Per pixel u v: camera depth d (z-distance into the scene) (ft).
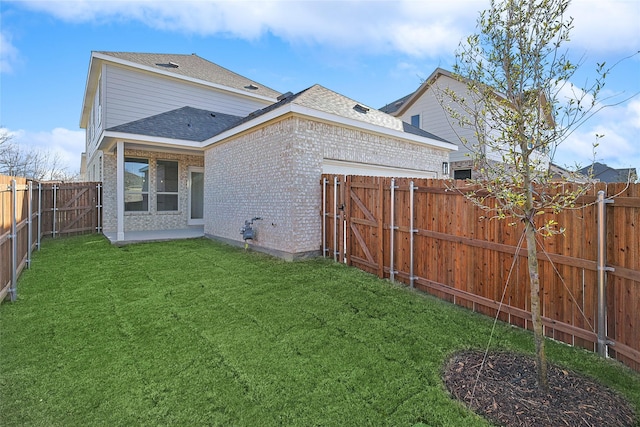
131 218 37.29
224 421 7.78
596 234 10.56
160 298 15.97
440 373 9.63
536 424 7.41
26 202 21.40
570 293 11.32
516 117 8.83
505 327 12.73
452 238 15.20
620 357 10.09
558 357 10.42
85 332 12.40
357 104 30.50
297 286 17.57
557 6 8.36
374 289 16.98
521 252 12.60
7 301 15.58
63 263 22.76
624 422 7.52
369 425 7.61
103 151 36.81
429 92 50.29
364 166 27.40
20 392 8.85
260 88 55.98
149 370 9.87
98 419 7.88
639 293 9.48
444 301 15.42
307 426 7.59
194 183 42.06
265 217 25.54
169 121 37.99
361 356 10.61
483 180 10.25
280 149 23.82
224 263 22.57
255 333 12.26
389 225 18.44
